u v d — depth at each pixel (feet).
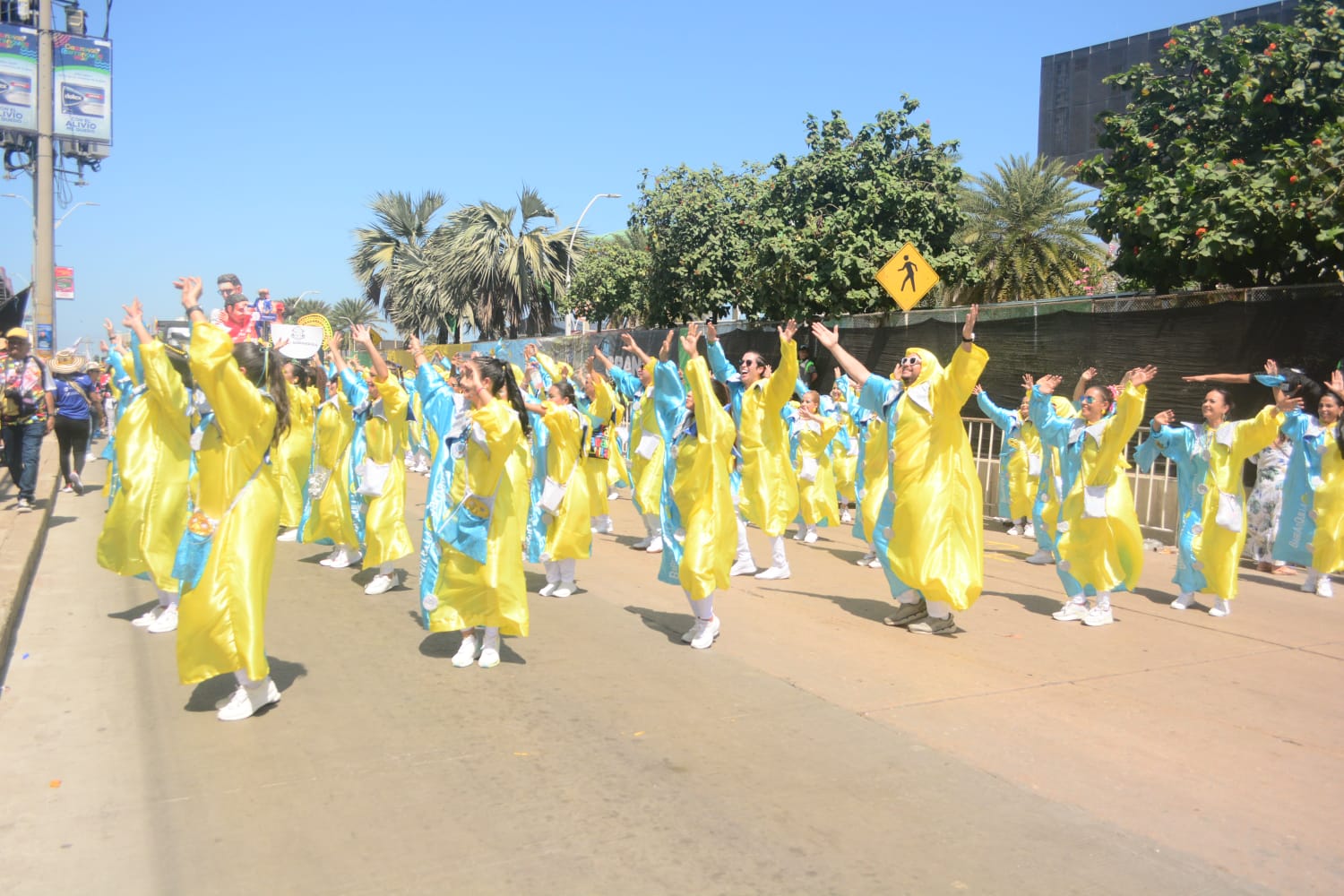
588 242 102.27
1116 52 96.27
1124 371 34.19
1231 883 11.34
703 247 57.41
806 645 20.81
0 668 18.11
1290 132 35.45
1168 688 18.47
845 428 40.06
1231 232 32.09
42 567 27.07
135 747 14.47
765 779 13.83
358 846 11.64
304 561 28.86
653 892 10.77
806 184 47.19
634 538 34.53
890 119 47.26
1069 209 69.26
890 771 14.21
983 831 12.44
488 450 17.15
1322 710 17.49
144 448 20.54
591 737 15.20
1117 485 23.34
